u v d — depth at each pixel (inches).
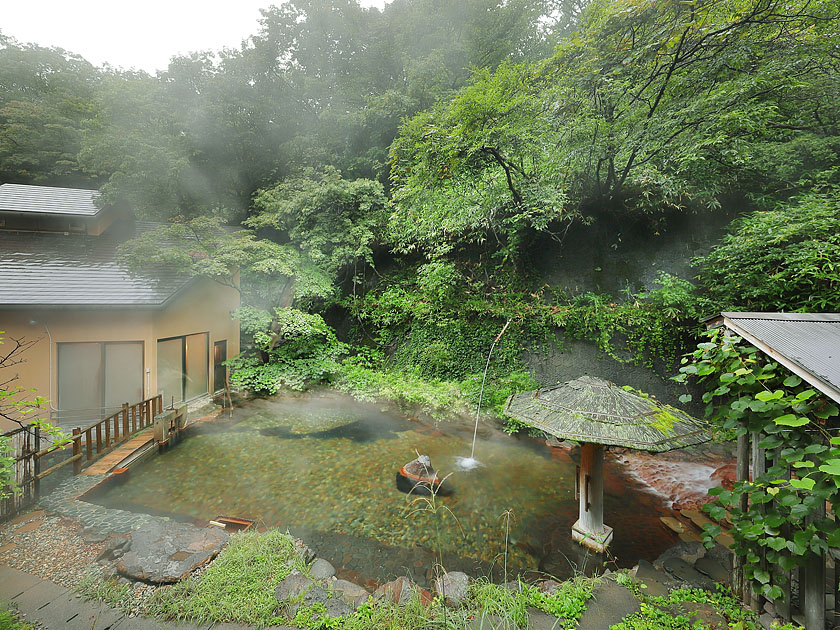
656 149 290.8
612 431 144.7
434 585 134.9
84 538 154.8
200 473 244.8
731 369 108.7
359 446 293.1
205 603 116.3
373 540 177.6
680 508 207.2
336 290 506.6
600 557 166.1
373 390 393.4
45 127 597.6
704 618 110.3
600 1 262.1
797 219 253.8
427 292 438.6
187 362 390.9
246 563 135.8
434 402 343.0
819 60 271.4
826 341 99.9
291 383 414.6
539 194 336.8
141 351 337.1
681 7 240.1
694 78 279.3
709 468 256.4
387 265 516.4
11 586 126.0
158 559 137.3
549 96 294.4
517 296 400.5
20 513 175.6
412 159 351.6
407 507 206.8
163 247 423.5
